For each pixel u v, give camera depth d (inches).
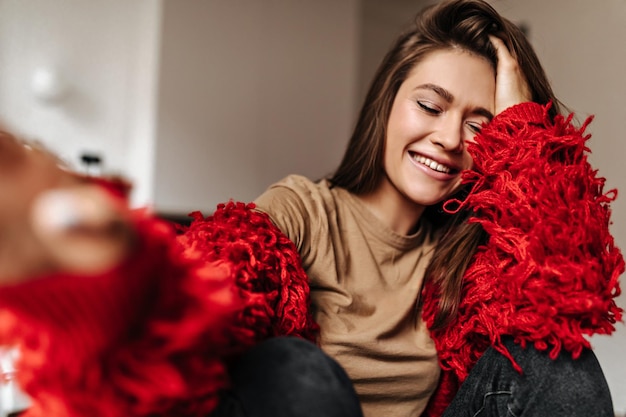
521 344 26.2
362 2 141.3
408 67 33.4
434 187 32.4
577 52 99.9
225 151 116.6
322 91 132.0
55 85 106.1
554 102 35.1
